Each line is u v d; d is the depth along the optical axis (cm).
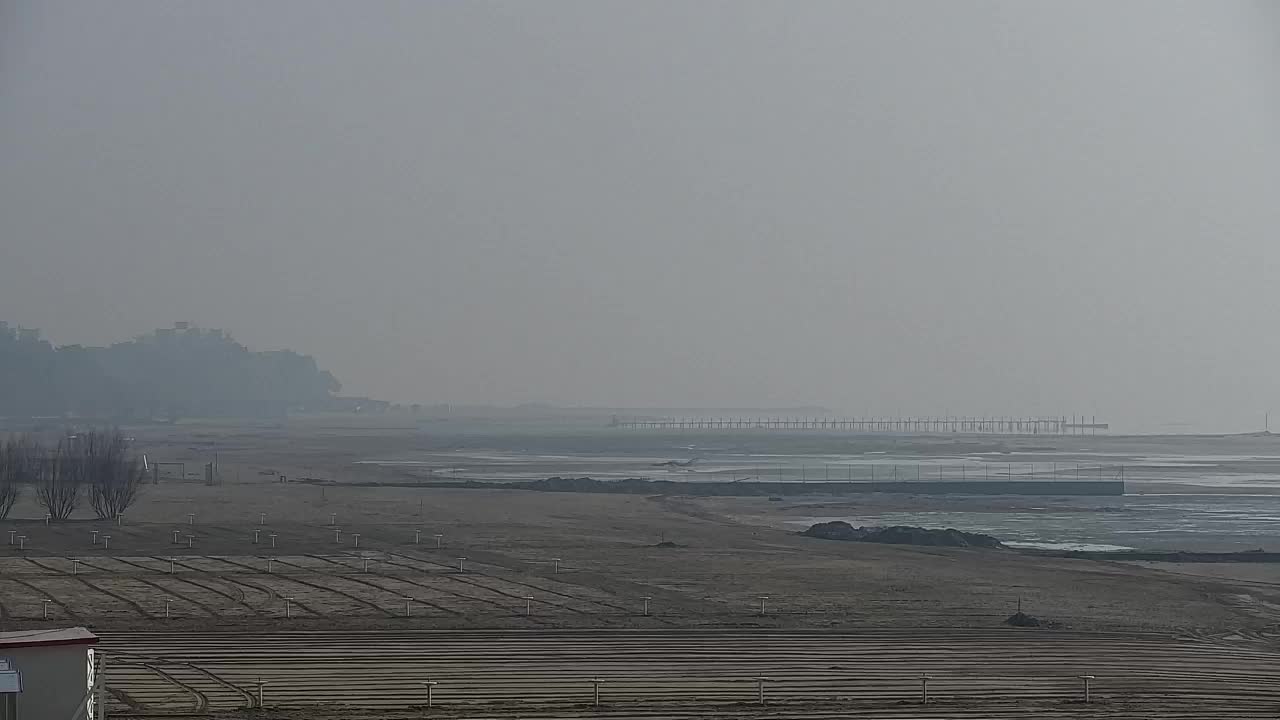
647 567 9762
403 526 12812
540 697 5253
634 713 4919
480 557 10219
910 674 5866
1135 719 4888
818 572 9594
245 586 8388
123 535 11581
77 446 19988
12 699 3916
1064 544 12762
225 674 5653
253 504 15050
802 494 19050
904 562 10300
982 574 9612
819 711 5003
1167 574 9862
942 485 19950
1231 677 5928
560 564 9856
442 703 5109
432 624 7044
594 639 6675
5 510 12950
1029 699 5306
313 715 4788
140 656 6050
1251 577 9912
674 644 6569
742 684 5581
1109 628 7300
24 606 7475
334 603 7706
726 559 10362
